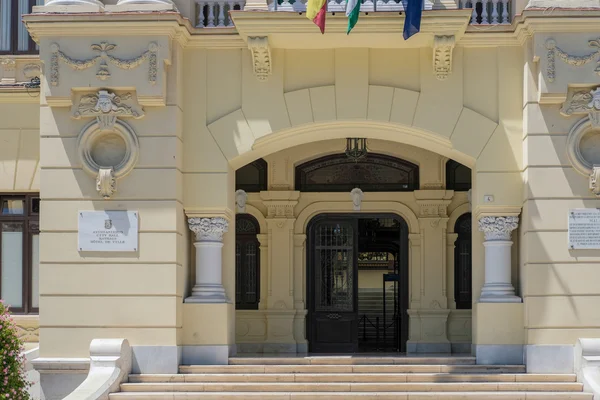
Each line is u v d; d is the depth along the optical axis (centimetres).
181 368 1484
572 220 1484
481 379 1438
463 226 1900
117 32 1498
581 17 1465
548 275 1480
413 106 1542
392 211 1894
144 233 1500
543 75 1482
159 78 1494
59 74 1501
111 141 1528
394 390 1409
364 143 1783
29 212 1742
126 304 1489
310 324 1900
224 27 1540
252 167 1923
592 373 1401
